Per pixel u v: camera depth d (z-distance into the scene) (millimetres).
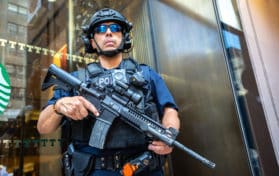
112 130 1642
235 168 2311
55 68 1837
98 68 1871
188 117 2824
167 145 1566
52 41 3434
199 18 2908
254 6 2934
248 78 2514
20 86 2945
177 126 1725
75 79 1768
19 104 2867
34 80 3078
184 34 3078
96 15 1999
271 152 2277
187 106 2863
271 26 2982
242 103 2373
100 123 1619
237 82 2453
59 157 2697
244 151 2258
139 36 3660
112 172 1610
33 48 3238
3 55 2971
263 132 2324
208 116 2613
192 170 2660
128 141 1629
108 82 1749
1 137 2664
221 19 2676
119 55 2004
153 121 1616
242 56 2578
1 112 2725
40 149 2762
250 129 2277
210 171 2506
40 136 2803
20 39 3176
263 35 2838
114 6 3789
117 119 1662
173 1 3307
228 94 2471
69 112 1555
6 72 2898
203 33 2836
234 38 2637
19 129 2783
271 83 2605
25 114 2861
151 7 3619
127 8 3799
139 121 1610
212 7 2773
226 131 2434
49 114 1702
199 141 2652
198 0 2943
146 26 3609
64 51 3465
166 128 1599
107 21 1961
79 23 3609
